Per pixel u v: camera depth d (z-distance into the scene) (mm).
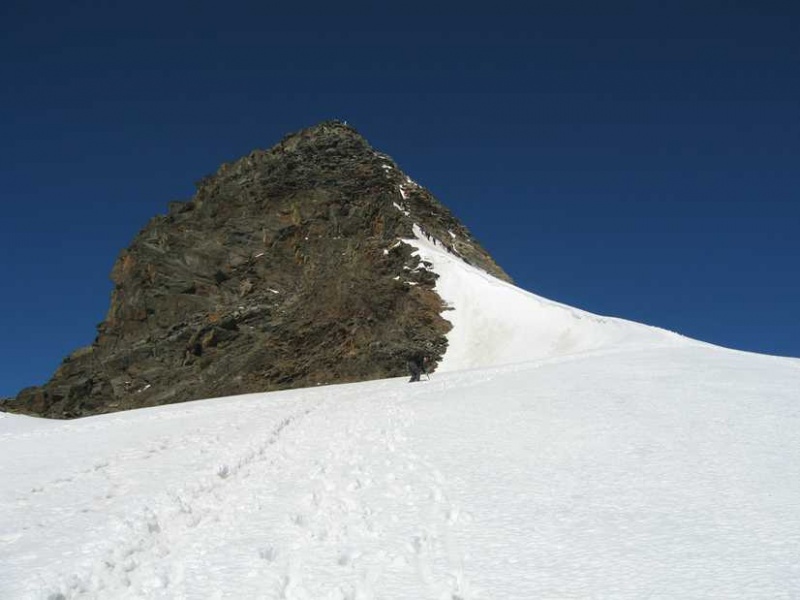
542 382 29250
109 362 84688
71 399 81250
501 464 16969
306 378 71750
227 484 17422
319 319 78250
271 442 22328
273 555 12492
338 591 10531
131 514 15258
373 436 21125
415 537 12648
